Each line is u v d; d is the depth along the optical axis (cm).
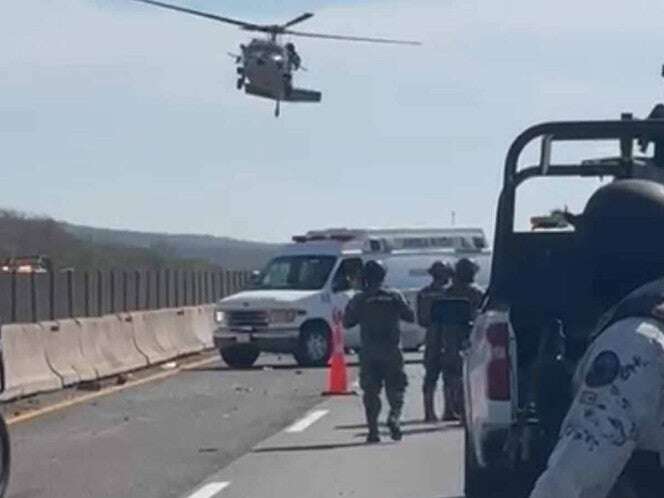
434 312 2125
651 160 1059
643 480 404
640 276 434
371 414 1934
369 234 3784
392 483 1576
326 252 3594
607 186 443
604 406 381
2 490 1377
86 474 1647
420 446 1891
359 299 1938
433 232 3853
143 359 3284
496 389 891
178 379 3044
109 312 3538
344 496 1491
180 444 1912
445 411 2183
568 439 383
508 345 894
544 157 1075
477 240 3903
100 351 2991
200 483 1580
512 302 1002
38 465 1720
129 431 2062
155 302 4031
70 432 2052
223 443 1923
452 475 1631
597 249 439
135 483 1580
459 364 2145
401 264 3794
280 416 2270
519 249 1041
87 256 6444
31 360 2591
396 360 1931
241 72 3978
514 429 835
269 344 3450
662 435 385
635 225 434
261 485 1566
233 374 3200
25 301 2948
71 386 2747
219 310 3500
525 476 888
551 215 1097
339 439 1967
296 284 3562
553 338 784
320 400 2548
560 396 619
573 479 379
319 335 3491
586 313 655
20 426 2127
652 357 382
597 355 387
